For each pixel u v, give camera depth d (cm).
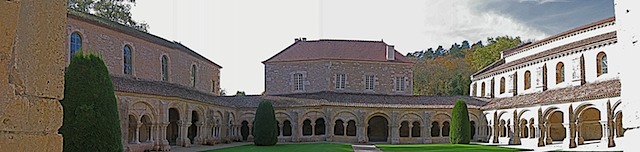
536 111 3984
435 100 5144
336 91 5384
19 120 243
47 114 263
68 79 1691
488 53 8356
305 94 5303
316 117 4825
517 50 5519
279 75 5597
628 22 360
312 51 5622
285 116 4888
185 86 4800
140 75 4003
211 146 3972
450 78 8700
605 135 3300
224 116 4681
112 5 5447
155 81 4222
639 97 348
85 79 1703
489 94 5562
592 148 3284
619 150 2914
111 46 3659
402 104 4931
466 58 8944
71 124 1650
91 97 1695
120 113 2964
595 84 3784
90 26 3419
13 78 239
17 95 242
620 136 3281
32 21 254
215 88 5934
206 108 4219
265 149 3506
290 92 5516
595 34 4341
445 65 8881
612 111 3256
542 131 3922
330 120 4759
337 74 5416
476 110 4938
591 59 4009
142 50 4059
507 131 4447
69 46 3191
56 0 272
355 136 4862
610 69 3784
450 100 5169
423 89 8769
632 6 354
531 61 4694
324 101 4844
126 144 2980
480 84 5884
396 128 4797
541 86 4528
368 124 5231
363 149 3575
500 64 5859
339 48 5634
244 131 5084
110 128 1725
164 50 4416
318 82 5425
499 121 4628
